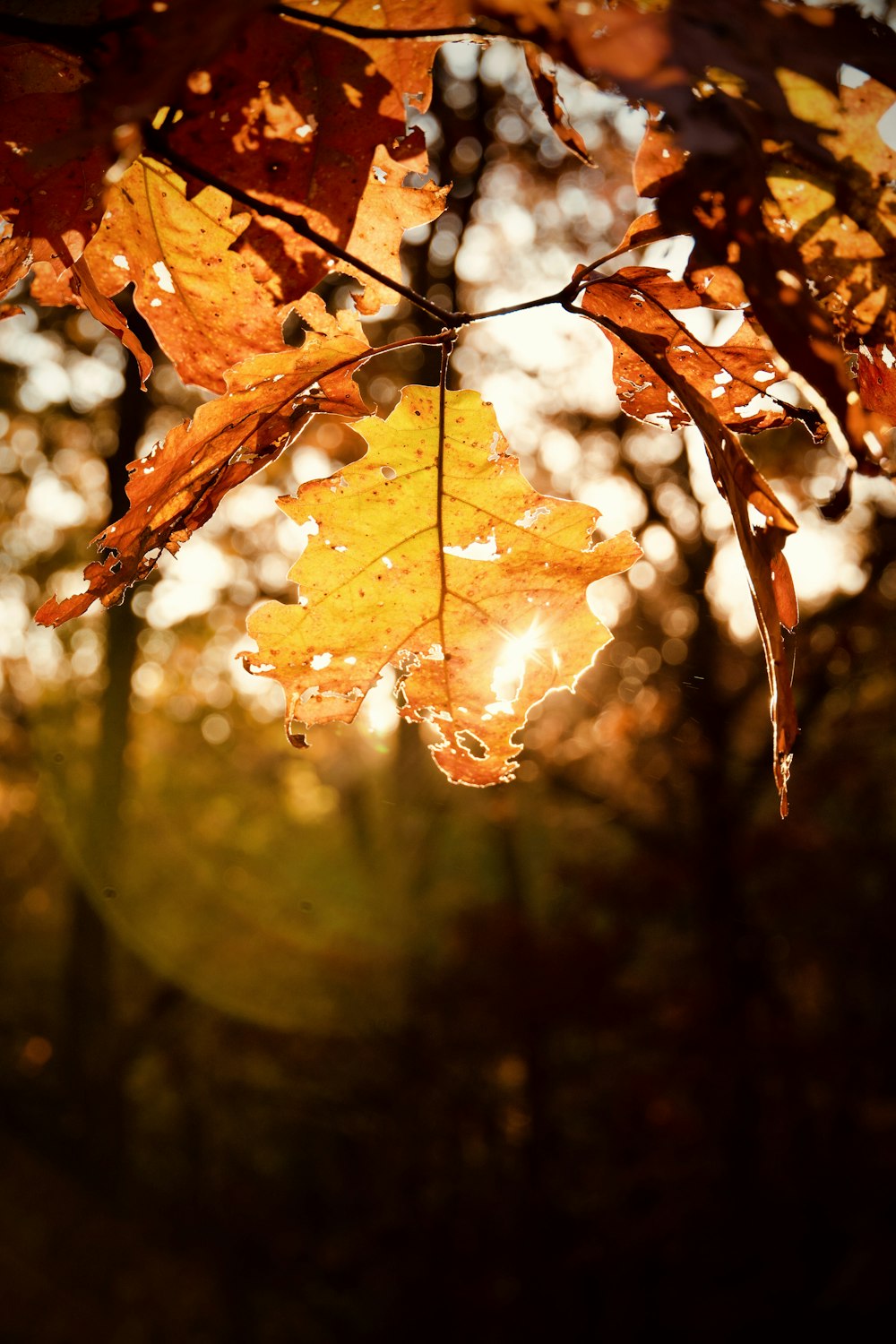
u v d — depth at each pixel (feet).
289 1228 39.42
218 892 53.88
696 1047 31.91
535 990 34.14
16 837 52.95
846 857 32.86
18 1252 37.29
